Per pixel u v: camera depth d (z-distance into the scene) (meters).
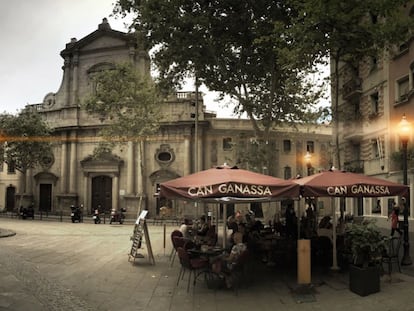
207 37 20.16
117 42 45.78
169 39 19.80
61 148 46.31
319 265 12.09
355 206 31.23
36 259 13.97
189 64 22.08
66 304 8.41
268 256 12.81
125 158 43.94
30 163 42.62
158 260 14.02
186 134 42.41
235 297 9.08
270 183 9.54
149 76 40.41
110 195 44.47
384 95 26.20
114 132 36.44
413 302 8.04
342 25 12.59
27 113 43.41
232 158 41.78
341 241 12.29
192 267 10.16
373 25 12.80
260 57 21.25
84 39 46.44
